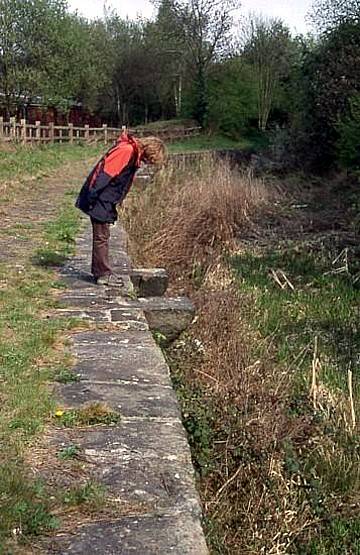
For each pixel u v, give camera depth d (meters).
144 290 8.47
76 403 4.52
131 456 3.85
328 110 26.22
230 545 4.60
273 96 53.16
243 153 39.06
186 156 27.91
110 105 58.03
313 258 13.53
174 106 58.47
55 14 43.81
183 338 7.67
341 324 9.75
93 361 5.33
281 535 4.76
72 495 3.39
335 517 5.09
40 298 7.06
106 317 6.56
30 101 43.88
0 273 7.93
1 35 42.03
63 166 23.75
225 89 54.25
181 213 14.22
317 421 6.09
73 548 3.02
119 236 11.12
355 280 11.98
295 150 28.98
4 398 4.45
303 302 10.73
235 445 5.34
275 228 16.39
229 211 15.97
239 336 8.07
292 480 5.20
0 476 3.46
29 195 15.73
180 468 3.75
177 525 3.22
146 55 57.12
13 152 23.02
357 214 16.36
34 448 3.89
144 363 5.35
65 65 44.38
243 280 11.81
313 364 7.05
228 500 4.96
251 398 6.19
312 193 22.08
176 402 4.66
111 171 7.44
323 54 27.23
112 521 3.24
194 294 9.98
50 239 10.32
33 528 3.12
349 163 22.30
